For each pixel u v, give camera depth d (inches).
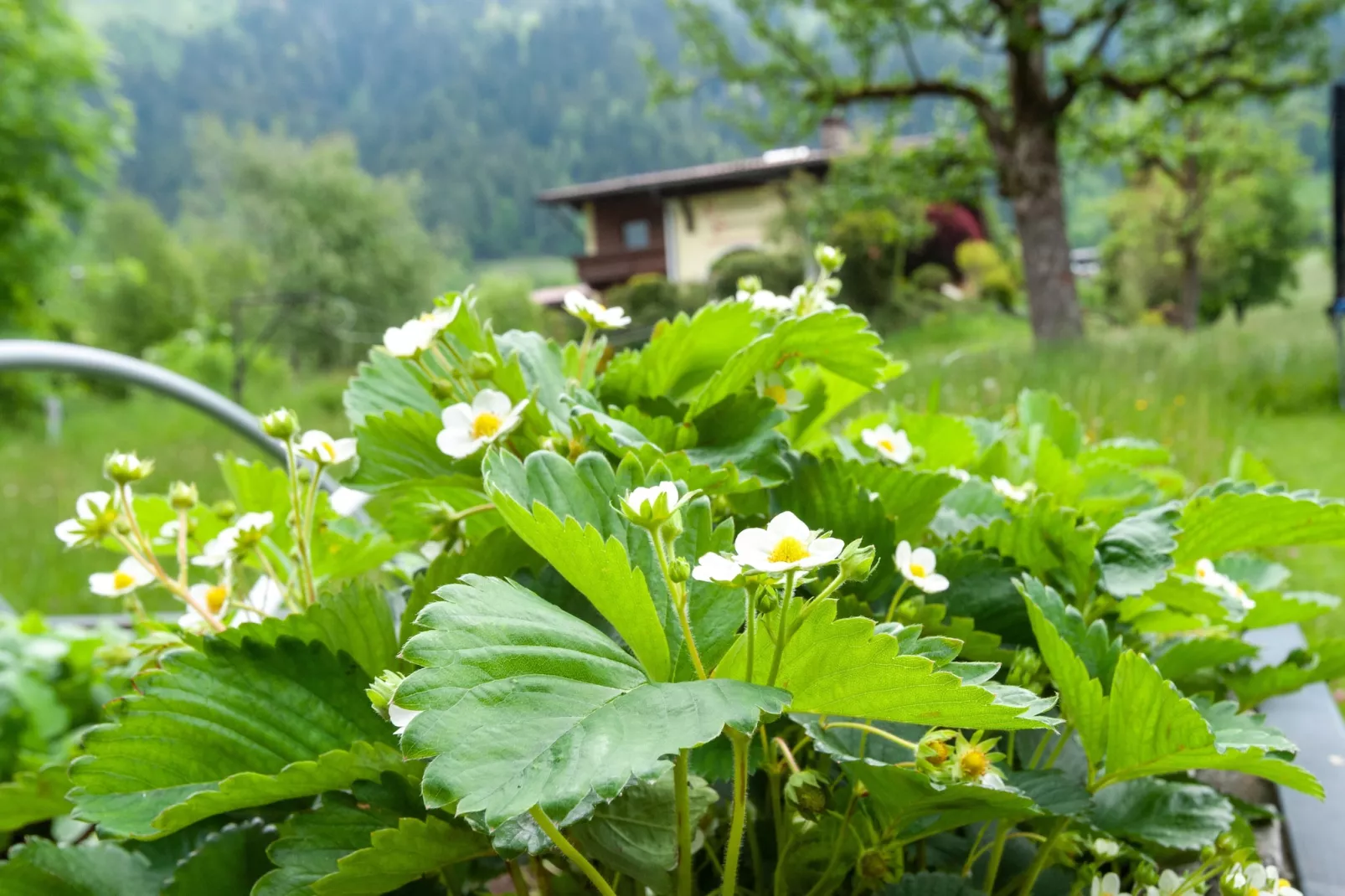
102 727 31.9
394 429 40.6
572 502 30.9
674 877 32.7
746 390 41.9
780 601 26.0
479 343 41.8
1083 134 719.7
